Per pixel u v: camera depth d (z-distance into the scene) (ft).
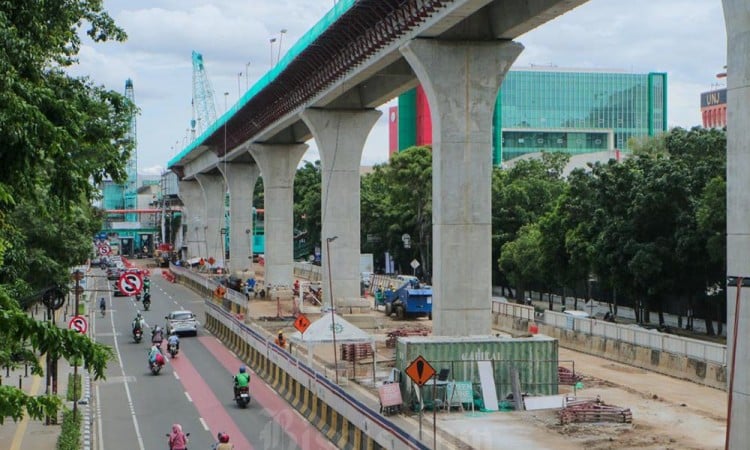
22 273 90.58
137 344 177.37
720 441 89.25
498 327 191.21
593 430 93.76
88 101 92.53
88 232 174.60
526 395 107.34
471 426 94.99
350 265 215.92
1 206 56.29
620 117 606.96
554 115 593.83
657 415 101.60
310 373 108.27
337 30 167.12
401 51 145.48
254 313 224.53
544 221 209.36
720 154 182.19
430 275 317.83
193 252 485.15
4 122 50.70
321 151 216.33
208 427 103.40
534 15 127.24
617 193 182.91
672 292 174.19
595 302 231.30
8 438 94.79
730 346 76.79
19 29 63.52
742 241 76.18
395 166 316.81
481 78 140.26
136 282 141.18
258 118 266.57
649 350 136.15
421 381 75.61
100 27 96.12
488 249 140.77
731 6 76.89
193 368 148.15
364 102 214.69
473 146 140.05
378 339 172.86
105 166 93.09
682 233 164.45
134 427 103.71
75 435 91.81
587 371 134.00
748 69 75.72
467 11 125.80
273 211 285.43
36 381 130.00
